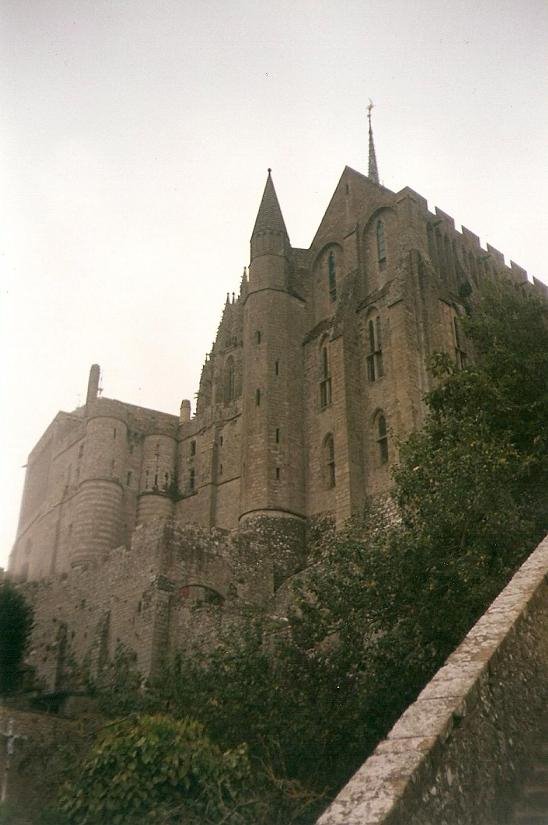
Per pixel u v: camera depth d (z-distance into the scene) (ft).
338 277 173.17
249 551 126.93
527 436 81.51
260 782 43.93
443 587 56.85
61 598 126.11
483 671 32.96
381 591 58.95
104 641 112.78
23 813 58.13
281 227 180.24
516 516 60.75
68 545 199.41
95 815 38.63
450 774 28.68
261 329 167.02
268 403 158.40
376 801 26.14
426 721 30.07
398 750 28.76
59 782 55.16
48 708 92.53
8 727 67.41
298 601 63.31
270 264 173.88
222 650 64.18
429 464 68.59
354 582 60.85
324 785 48.93
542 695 35.73
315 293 176.24
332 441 153.58
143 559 114.93
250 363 164.96
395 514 130.82
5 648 119.34
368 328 156.76
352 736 51.42
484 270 180.04
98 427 199.72
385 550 61.46
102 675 95.40
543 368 90.38
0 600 123.24
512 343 97.96
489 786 29.99
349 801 26.55
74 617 121.39
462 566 55.06
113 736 42.37
